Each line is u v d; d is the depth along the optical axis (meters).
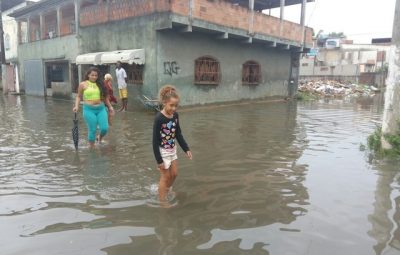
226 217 3.97
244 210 4.16
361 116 13.13
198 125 10.30
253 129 9.77
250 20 16.05
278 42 18.20
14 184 4.95
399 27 6.45
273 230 3.67
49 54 19.77
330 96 25.47
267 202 4.41
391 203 4.39
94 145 7.34
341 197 4.59
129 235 3.53
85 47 16.80
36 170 5.61
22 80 23.19
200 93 15.28
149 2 13.08
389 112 6.72
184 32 13.74
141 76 13.91
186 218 3.93
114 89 14.95
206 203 4.36
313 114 13.59
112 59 13.76
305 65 43.00
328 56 47.97
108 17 15.06
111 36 15.09
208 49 15.33
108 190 4.74
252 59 18.14
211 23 13.99
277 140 8.27
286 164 6.16
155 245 3.35
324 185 5.06
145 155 6.58
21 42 23.11
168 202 4.36
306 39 20.84
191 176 5.42
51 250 3.25
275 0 20.36
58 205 4.24
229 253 3.22
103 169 5.68
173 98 4.25
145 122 10.59
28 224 3.76
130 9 13.94
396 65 6.55
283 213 4.09
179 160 6.35
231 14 14.94
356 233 3.61
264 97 19.45
